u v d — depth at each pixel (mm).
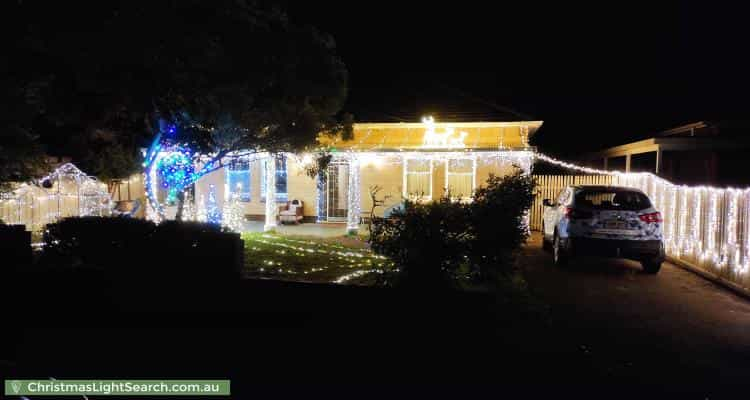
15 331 6441
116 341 6105
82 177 15117
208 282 7012
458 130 17281
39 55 8250
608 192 11156
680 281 10031
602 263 12008
